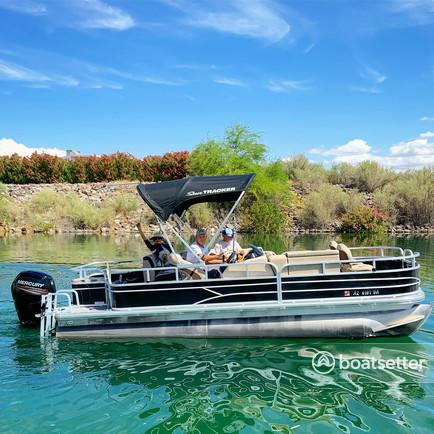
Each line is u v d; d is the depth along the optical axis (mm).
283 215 25688
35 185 31500
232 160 26109
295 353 6219
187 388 5215
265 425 4422
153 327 6664
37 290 7355
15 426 4406
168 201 6637
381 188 30859
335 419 4531
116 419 4539
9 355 6207
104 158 34844
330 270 6812
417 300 6645
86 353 6285
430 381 5359
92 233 24469
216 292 6656
